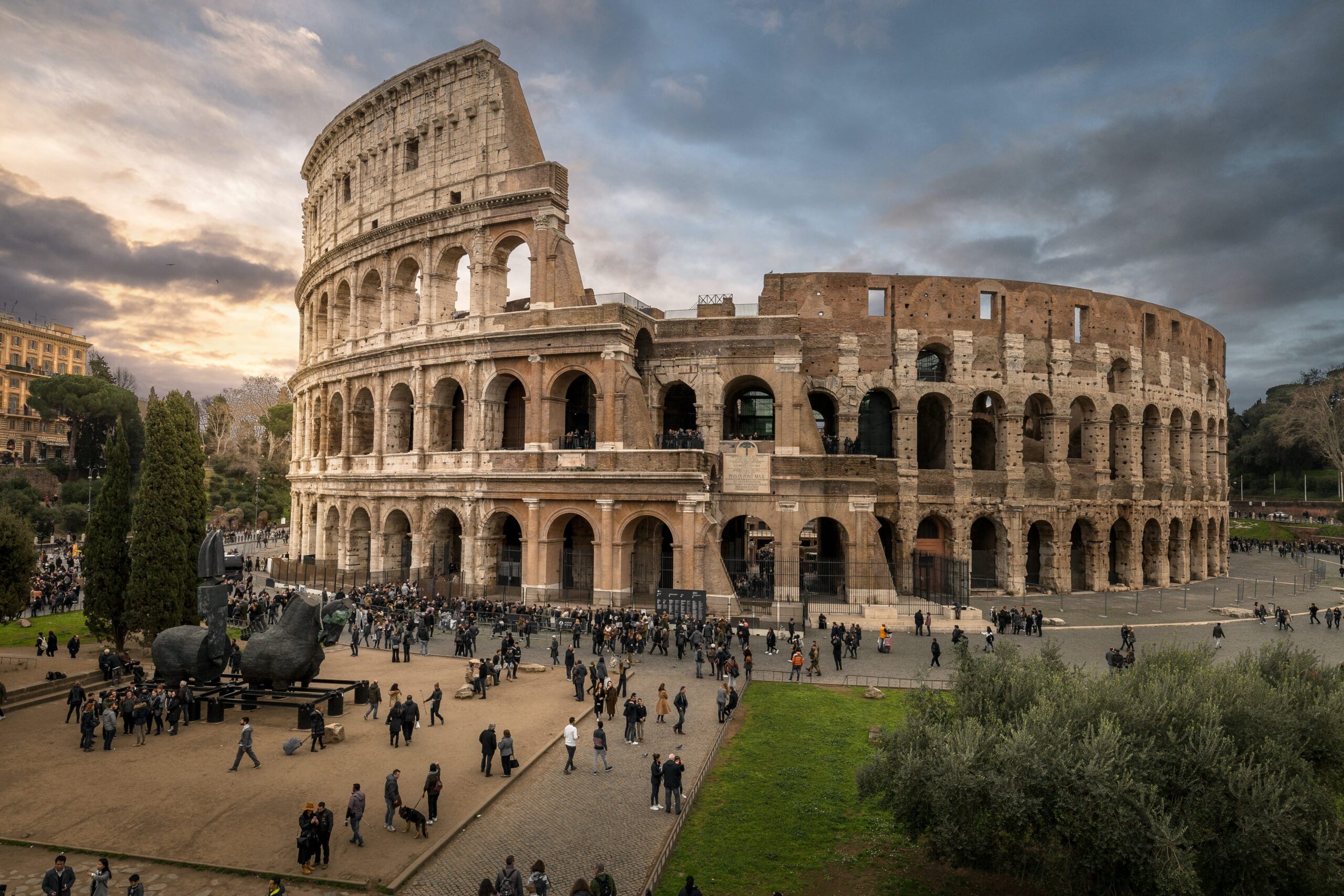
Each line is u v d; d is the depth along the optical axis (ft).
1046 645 84.58
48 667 138.41
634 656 154.10
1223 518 307.58
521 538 202.59
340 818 79.05
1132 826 55.62
